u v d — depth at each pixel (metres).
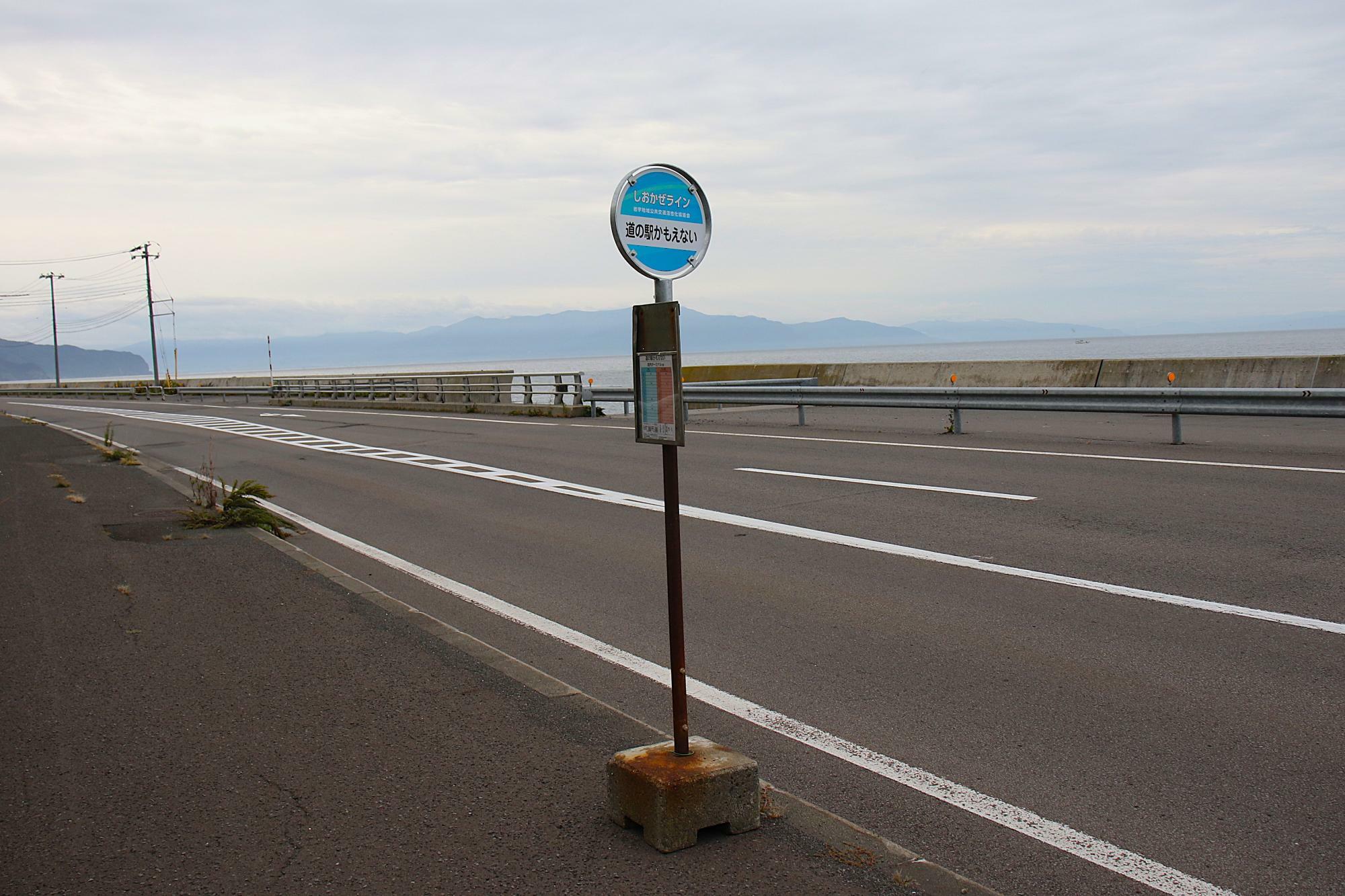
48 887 3.16
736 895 3.05
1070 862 3.41
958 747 4.39
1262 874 3.30
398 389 34.78
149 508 11.32
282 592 7.21
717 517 10.08
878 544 8.44
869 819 3.77
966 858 3.45
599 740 4.32
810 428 18.11
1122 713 4.68
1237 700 4.78
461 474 14.72
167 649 5.81
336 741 4.36
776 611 6.67
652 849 3.34
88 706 4.85
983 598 6.70
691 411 23.50
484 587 7.82
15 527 10.02
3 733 4.52
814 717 4.82
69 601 6.96
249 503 10.35
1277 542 7.79
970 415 19.98
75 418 36.06
